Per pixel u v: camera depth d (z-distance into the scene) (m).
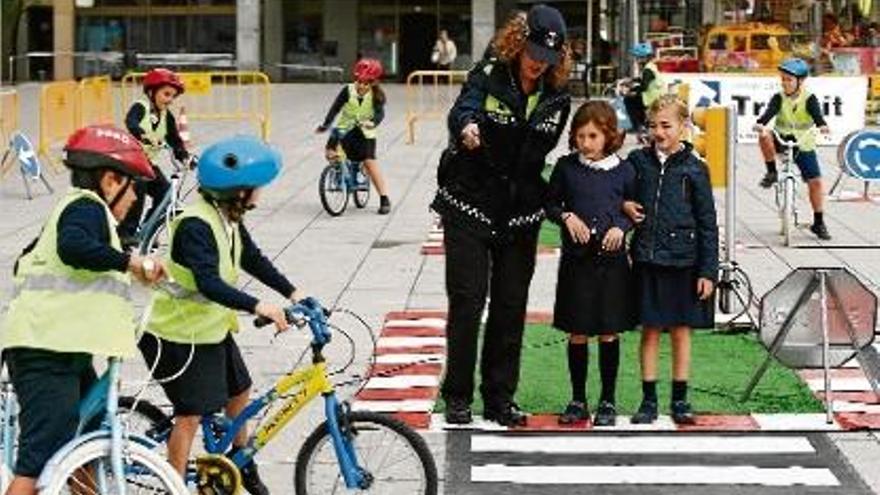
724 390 9.54
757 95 26.22
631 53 30.92
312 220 17.67
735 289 11.48
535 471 7.93
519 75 8.26
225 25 47.78
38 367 5.89
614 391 8.88
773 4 35.53
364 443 6.81
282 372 10.08
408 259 14.94
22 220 17.47
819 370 9.66
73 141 5.97
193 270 6.40
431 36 47.53
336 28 47.75
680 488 7.66
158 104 13.66
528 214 8.47
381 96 18.20
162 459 5.97
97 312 5.93
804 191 20.11
